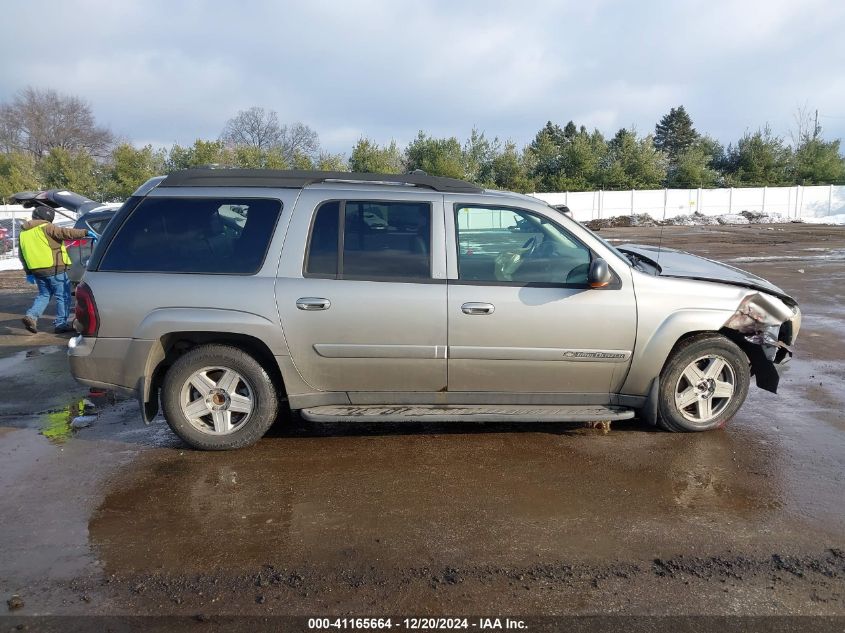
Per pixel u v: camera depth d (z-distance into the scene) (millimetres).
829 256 18078
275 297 4434
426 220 4590
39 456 4629
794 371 6641
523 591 3002
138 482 4191
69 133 68000
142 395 4523
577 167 49781
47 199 10742
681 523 3619
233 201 4613
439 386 4652
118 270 4531
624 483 4129
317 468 4387
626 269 4652
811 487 4055
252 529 3580
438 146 47000
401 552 3340
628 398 4793
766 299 4793
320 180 4723
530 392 4723
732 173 54375
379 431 5066
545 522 3641
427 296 4473
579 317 4539
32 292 13789
